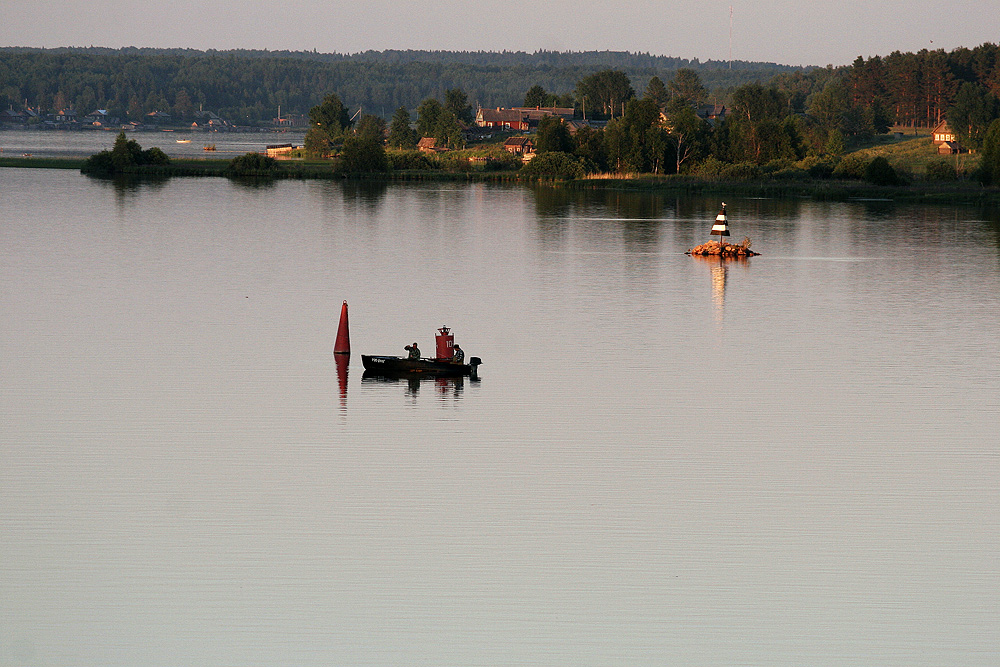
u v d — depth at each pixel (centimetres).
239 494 11888
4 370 17475
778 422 14875
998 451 13650
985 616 9406
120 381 16825
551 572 10131
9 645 8844
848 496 12044
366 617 9331
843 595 9762
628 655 8838
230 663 8662
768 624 9281
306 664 8662
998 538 10925
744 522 11288
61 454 13175
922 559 10456
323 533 10881
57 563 10156
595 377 17388
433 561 10312
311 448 13500
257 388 16462
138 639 8956
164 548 10494
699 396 16238
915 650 8919
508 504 11700
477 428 14425
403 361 17238
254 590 9731
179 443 13662
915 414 15350
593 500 11844
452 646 8931
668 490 12175
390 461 13025
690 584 9938
